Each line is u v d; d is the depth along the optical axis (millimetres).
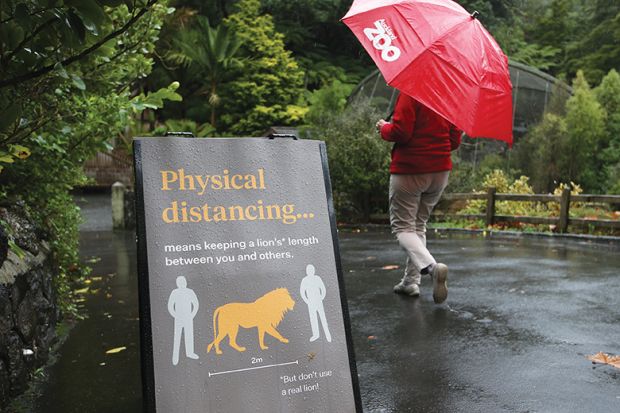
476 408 2926
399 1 4312
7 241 2988
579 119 17703
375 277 6410
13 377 3074
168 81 30656
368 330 4320
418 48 4074
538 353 3758
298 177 2693
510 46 34156
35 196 4207
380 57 4133
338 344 2576
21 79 2545
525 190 14125
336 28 35688
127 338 4156
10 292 3049
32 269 3510
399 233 4965
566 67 33281
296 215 2645
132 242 10391
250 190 2600
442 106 3975
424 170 4781
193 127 27625
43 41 2535
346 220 14344
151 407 2260
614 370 3439
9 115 2723
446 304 5082
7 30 2490
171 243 2430
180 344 2350
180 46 29438
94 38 2594
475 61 4105
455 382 3277
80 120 3492
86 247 9641
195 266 2439
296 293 2561
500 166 18484
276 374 2451
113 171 24906
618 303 5070
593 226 10438
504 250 8578
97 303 5270
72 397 3090
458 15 4297
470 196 12375
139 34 3432
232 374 2391
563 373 3398
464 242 9703
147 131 24922
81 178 5070
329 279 2635
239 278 2488
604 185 17672
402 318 4633
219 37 29406
